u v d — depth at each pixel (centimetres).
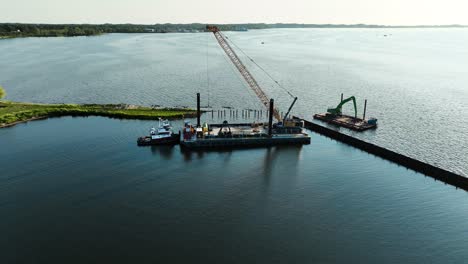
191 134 10344
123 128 11725
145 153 9738
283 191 7725
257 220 6625
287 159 9544
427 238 6188
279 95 16825
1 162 8931
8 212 6788
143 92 17238
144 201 7244
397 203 7288
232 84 19188
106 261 5519
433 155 9688
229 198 7406
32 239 6025
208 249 5819
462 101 15662
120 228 6344
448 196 7569
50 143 10300
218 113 13462
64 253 5691
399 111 14138
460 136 11169
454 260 5675
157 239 6053
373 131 11688
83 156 9412
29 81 19550
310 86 18762
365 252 5812
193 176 8406
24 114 12575
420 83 19725
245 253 5734
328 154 9900
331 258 5659
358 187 7944
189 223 6512
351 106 14988
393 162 9300
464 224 6594
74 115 13138
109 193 7531
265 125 11619
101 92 17200
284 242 6022
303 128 11394
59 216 6681
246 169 8869
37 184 7856
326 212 6912
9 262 5478
